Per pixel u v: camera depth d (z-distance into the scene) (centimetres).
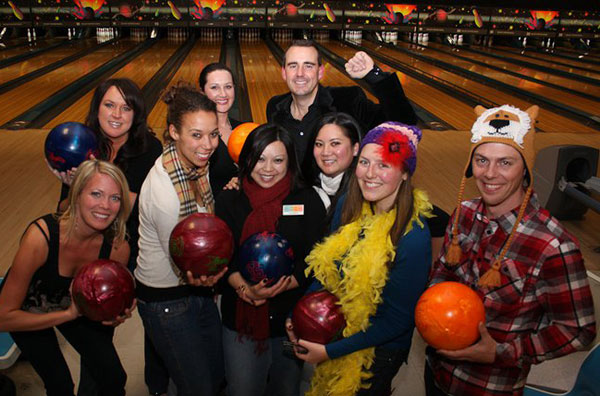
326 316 149
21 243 158
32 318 158
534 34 1343
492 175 128
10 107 694
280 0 1249
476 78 991
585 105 797
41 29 1332
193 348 177
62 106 710
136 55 1131
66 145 198
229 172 234
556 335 127
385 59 1170
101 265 155
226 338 182
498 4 1309
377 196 145
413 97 830
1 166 486
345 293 155
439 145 596
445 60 1180
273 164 170
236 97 778
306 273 161
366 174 143
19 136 577
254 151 168
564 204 411
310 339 151
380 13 1289
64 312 159
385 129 143
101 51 1165
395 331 148
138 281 174
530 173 127
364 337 149
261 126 171
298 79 231
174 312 172
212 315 189
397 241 144
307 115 244
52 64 995
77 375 224
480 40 1453
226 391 213
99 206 155
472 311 128
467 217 145
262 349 178
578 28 1338
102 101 205
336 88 253
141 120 214
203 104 160
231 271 172
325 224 175
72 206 157
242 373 180
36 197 420
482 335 129
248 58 1124
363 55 227
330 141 184
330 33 1460
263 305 172
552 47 1430
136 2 1223
